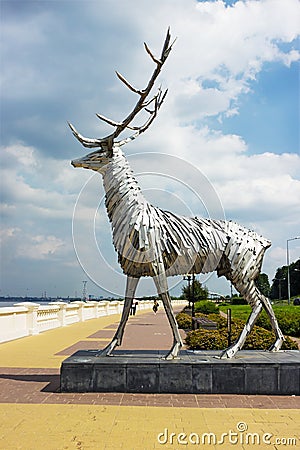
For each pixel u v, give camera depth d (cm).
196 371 662
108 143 729
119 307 3200
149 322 2222
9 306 1416
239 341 721
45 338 1405
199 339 968
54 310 1798
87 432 498
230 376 660
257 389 658
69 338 1409
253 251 737
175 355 701
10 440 474
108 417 549
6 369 866
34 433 495
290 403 615
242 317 1862
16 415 557
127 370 664
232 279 740
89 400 622
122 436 487
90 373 666
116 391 661
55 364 922
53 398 634
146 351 780
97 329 1758
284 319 1619
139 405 599
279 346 766
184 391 658
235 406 598
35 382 741
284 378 659
